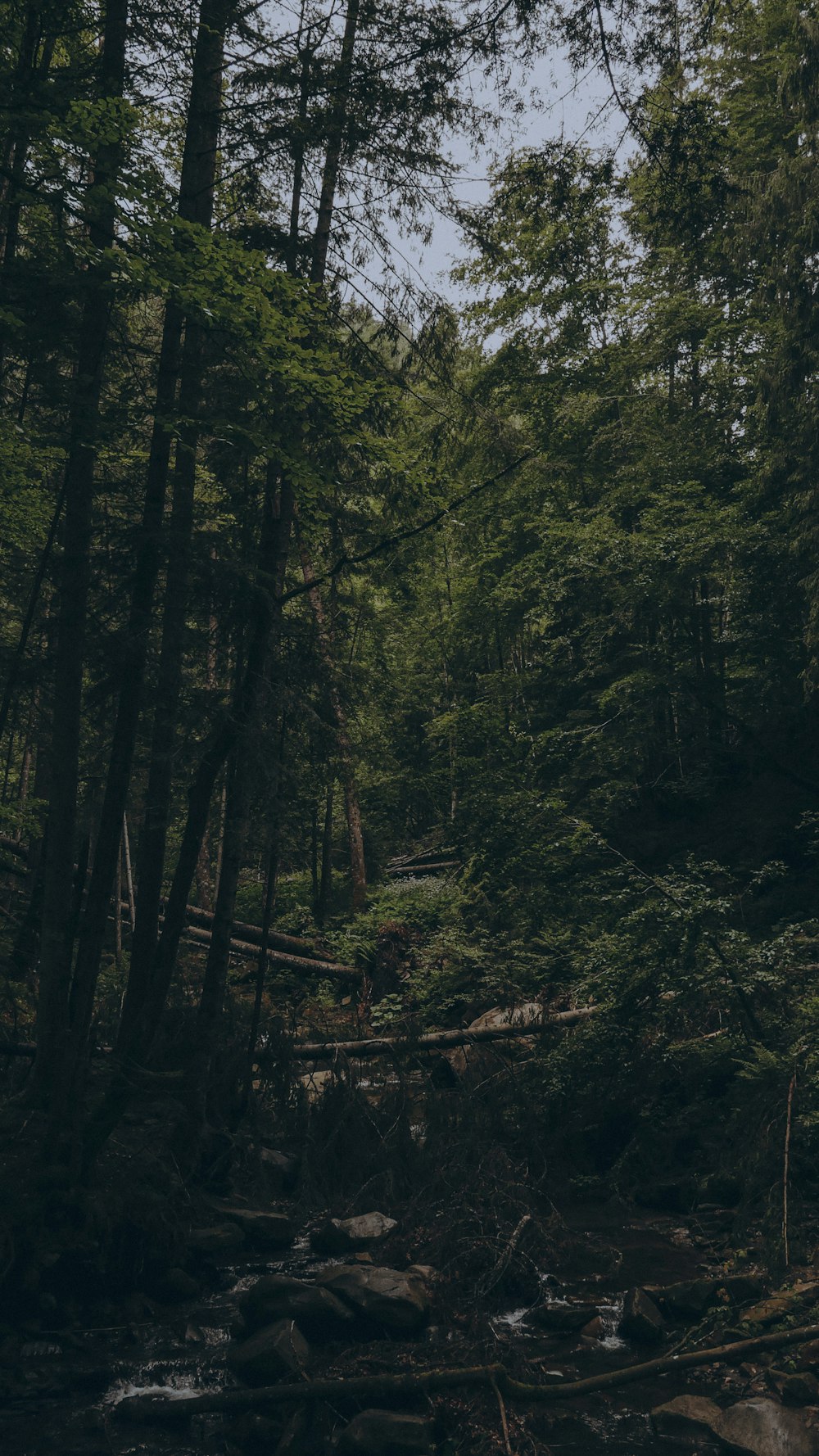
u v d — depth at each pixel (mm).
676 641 17938
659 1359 5777
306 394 7742
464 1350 5938
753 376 17656
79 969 7453
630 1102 9953
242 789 9133
